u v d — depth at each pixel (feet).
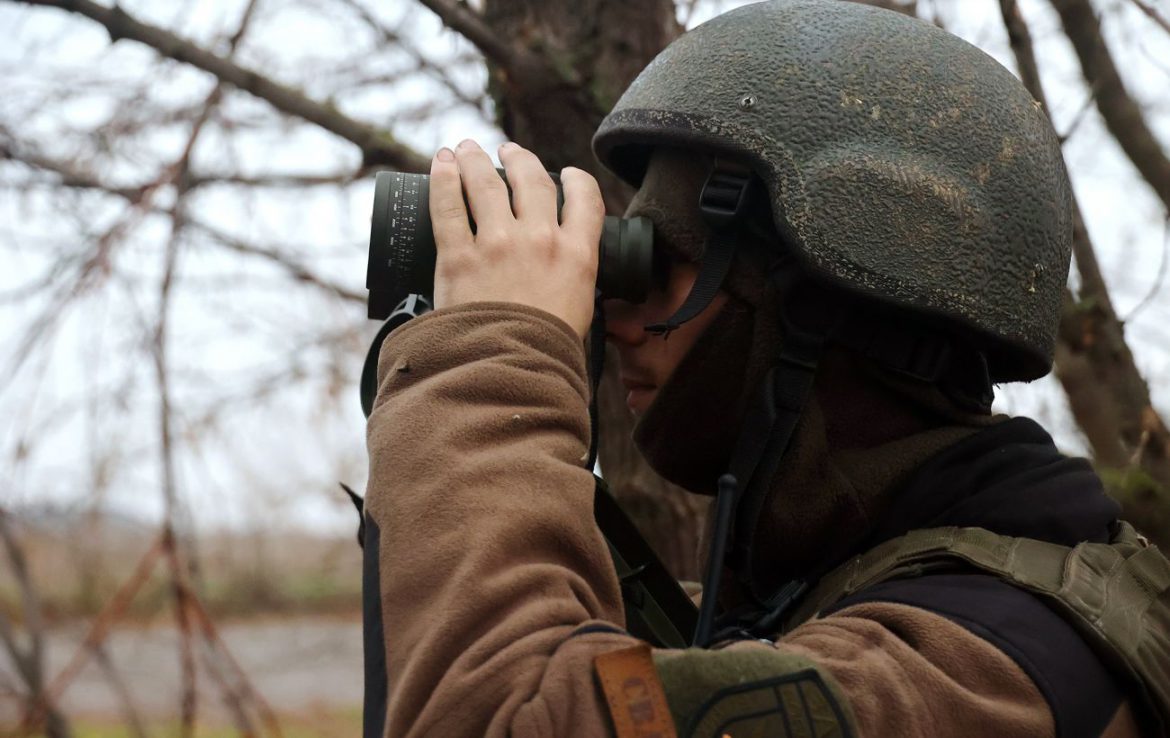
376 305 3.67
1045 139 3.70
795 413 3.45
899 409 3.57
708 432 3.65
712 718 2.66
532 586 2.83
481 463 2.98
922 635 2.92
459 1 5.66
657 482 5.89
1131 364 6.00
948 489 3.43
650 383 3.74
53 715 6.52
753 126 3.48
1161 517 5.61
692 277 3.66
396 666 2.86
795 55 3.57
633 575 3.84
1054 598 3.05
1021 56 5.70
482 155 3.57
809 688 2.69
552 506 2.95
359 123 5.94
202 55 5.82
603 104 5.62
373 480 3.07
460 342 3.19
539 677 2.70
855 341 3.48
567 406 3.14
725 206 3.51
